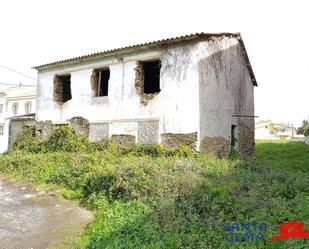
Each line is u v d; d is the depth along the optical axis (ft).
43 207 26.91
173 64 43.73
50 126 57.62
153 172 28.37
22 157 44.78
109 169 29.37
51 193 31.04
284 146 89.51
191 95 41.86
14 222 23.21
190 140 41.32
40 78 60.90
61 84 59.41
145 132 45.42
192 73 42.01
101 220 21.95
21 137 59.98
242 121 57.52
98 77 53.52
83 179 31.19
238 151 53.26
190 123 41.57
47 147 52.60
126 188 25.93
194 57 42.11
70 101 55.26
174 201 23.13
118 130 48.32
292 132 242.37
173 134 42.80
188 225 19.60
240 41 55.42
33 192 31.86
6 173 41.14
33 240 19.92
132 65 47.80
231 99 52.44
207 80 44.16
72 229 21.62
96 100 51.67
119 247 17.80
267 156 63.10
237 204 21.85
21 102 103.71
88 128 52.16
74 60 53.78
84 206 26.89
